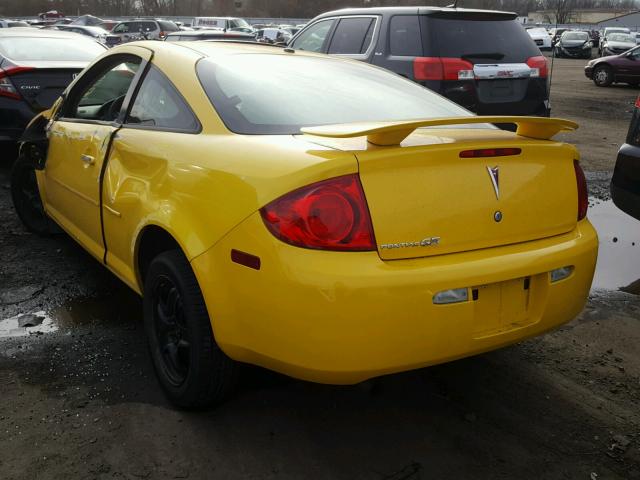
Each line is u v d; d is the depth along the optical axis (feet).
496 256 7.55
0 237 15.76
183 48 10.24
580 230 8.63
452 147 7.34
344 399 9.16
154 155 8.99
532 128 8.39
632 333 11.60
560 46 111.24
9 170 22.98
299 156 7.20
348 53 23.57
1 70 20.95
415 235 7.09
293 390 9.32
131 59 11.10
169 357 8.96
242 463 7.75
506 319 7.79
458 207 7.36
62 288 12.81
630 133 14.96
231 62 9.77
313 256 6.77
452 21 21.17
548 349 10.92
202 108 8.80
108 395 9.08
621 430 8.64
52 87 21.33
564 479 7.66
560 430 8.61
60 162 12.53
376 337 6.85
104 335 10.87
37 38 23.57
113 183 9.97
